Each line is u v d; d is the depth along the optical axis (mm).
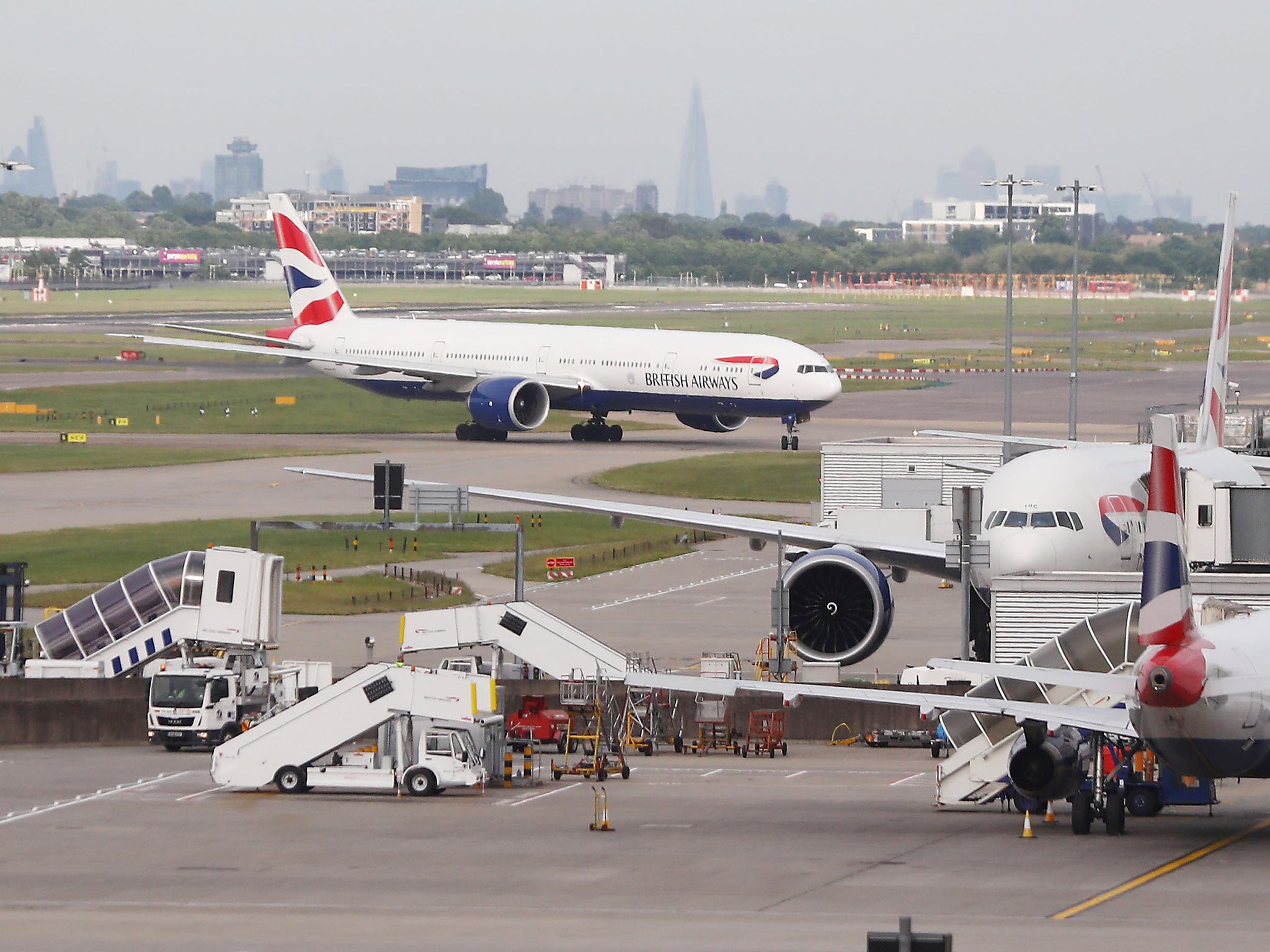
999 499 153500
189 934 85062
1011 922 87000
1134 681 100812
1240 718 98562
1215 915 88312
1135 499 156125
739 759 148625
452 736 130000
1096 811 114688
